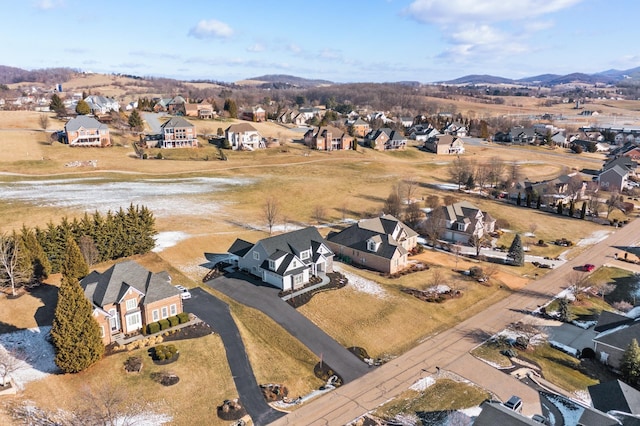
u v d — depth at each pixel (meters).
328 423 35.34
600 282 63.72
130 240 62.09
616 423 32.28
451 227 80.06
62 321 37.06
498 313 54.62
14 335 43.03
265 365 42.28
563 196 104.12
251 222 82.12
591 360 46.16
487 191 111.38
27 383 37.06
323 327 49.31
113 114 155.00
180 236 72.00
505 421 31.45
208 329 46.53
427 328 50.59
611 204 94.12
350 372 42.44
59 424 33.09
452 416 36.19
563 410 37.75
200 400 37.03
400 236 70.94
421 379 41.41
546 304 57.09
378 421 35.66
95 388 37.06
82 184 97.19
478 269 63.91
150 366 40.00
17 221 72.19
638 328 45.44
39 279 53.03
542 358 45.66
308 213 90.06
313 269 61.03
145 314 45.12
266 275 58.56
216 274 60.53
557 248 77.19
